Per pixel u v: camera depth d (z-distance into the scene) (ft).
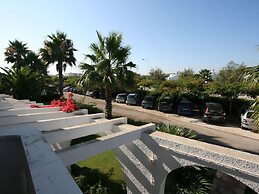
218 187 23.77
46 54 76.13
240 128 49.49
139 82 87.30
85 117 18.44
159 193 15.69
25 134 6.77
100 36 38.24
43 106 24.34
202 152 13.38
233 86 58.59
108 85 37.70
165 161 15.02
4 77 56.49
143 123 46.47
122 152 17.25
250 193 22.93
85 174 27.37
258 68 20.44
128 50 38.14
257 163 11.60
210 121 54.03
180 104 63.31
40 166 4.60
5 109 19.66
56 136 12.99
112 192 24.30
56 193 3.66
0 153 6.35
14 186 6.16
